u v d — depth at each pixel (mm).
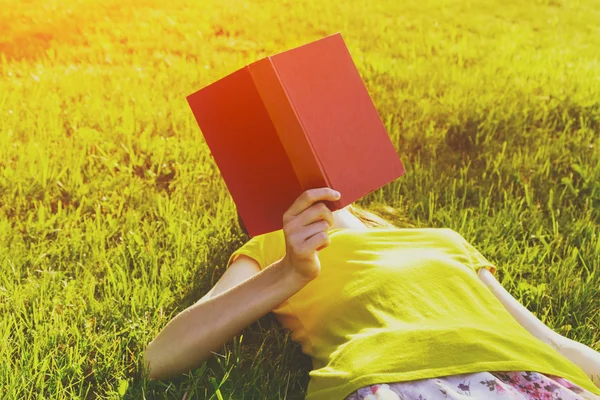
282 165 1812
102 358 2238
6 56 5531
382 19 7574
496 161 3883
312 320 2082
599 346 2482
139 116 4078
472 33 7258
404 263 2043
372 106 1851
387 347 1808
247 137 1822
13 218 3070
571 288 2742
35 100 4273
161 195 3369
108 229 3035
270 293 1961
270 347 2352
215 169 3586
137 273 2721
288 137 1724
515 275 2830
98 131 3926
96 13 7000
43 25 6418
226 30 6883
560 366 1838
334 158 1765
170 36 6434
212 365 2244
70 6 7172
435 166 3869
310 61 1758
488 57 6059
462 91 4789
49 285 2588
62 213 3088
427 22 7590
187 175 3521
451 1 8664
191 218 3158
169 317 2445
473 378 1738
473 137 4160
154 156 3654
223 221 3084
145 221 3041
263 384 2188
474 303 1955
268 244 2258
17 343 2217
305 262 1857
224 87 1792
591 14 8328
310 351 2064
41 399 2000
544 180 3725
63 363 2174
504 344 1825
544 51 6430
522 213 3326
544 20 7992
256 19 7289
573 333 2561
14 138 3742
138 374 2133
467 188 3623
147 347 2127
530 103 4586
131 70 5125
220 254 2844
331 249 2150
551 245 3129
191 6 7641
